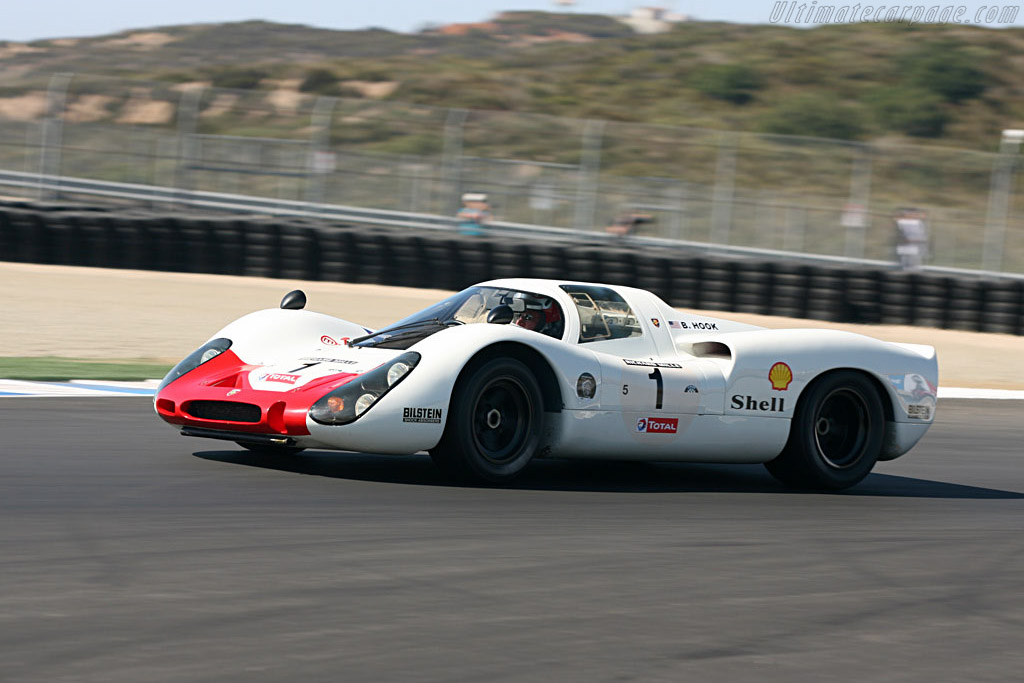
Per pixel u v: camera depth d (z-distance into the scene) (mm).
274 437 12789
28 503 10922
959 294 42469
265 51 143000
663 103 90562
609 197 47750
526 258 41875
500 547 10094
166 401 13711
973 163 52531
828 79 92688
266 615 7703
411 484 12922
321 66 97750
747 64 95000
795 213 47531
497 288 14578
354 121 49562
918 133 86250
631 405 13656
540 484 13656
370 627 7547
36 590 8023
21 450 14031
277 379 13250
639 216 47531
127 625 7348
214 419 13250
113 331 29094
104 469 13047
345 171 48281
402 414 12328
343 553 9555
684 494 13789
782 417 14672
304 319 14898
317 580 8656
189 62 135500
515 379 13000
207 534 9984
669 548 10492
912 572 10125
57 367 22969
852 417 15266
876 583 9617
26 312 31062
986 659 7621
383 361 13281
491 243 42031
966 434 21672
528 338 13109
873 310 42250
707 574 9578
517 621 7875
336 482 12867
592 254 41750
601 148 49062
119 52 137125
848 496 14609
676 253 43125
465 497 12328
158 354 26219
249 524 10469
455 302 14703
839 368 15047
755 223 47688
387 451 12484
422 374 12461
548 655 7180
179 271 42125
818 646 7691
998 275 47875
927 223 48125
